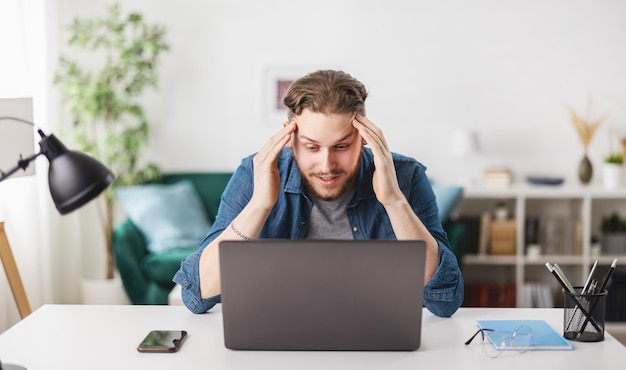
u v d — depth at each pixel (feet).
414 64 16.31
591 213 16.56
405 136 16.46
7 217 12.77
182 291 6.66
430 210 7.29
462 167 16.49
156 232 14.57
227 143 16.61
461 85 16.33
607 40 16.15
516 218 15.90
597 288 6.06
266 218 6.62
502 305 15.40
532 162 16.44
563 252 15.58
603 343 5.95
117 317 6.62
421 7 16.21
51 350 5.78
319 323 5.58
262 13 16.33
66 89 14.52
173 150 16.63
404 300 5.53
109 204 15.24
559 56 16.21
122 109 15.20
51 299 14.37
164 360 5.53
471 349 5.77
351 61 16.35
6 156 9.11
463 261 15.40
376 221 7.20
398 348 5.66
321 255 5.44
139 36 16.28
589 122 16.30
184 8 16.33
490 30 16.21
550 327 6.20
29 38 13.46
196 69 16.46
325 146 6.29
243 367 5.37
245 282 5.51
